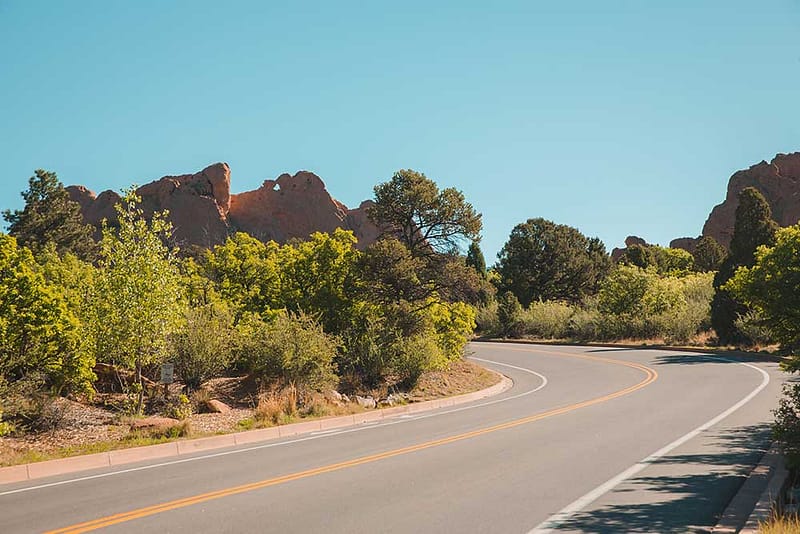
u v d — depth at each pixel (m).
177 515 7.18
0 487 9.10
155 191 98.75
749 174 111.69
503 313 55.91
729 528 6.39
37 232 53.56
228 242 27.19
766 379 21.28
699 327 39.81
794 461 8.34
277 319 19.98
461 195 28.45
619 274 46.06
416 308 24.98
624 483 8.45
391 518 6.93
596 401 17.88
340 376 21.92
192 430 13.45
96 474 9.88
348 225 115.25
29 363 13.73
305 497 7.93
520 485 8.41
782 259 11.46
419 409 18.83
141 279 15.39
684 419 14.12
